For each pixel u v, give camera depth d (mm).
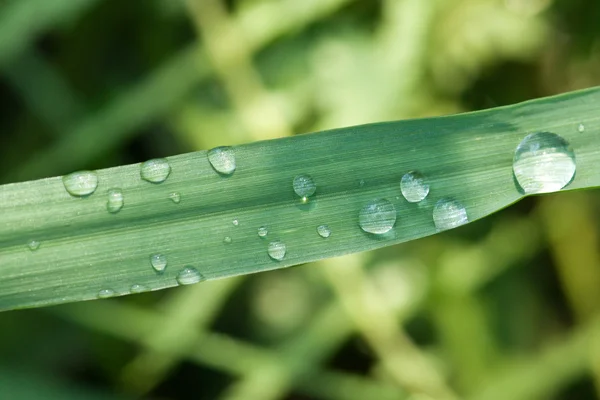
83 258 154
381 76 201
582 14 198
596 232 200
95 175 155
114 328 195
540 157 154
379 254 199
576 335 195
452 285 198
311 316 200
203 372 201
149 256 154
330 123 201
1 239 154
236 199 154
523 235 200
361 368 200
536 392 193
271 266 154
